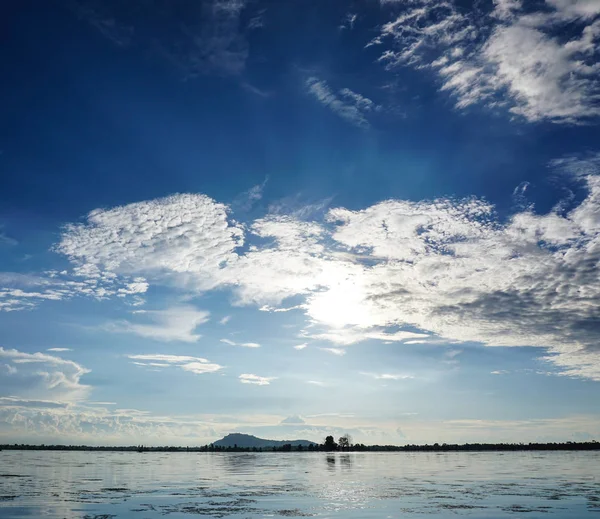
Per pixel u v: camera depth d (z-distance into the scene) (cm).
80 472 8894
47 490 5397
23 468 10256
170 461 16100
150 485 6109
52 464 12531
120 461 15688
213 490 5484
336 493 5153
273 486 6009
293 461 16050
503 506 4103
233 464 13325
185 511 3859
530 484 6128
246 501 4491
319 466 11850
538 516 3594
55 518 3494
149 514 3703
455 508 4009
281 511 3875
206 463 14162
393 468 10581
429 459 17412
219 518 3528
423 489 5556
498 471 9100
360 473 8694
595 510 3856
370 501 4484
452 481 6669
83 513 3734
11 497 4719
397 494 5053
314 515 3678
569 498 4625
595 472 8612
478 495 4919
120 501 4447
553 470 9331
